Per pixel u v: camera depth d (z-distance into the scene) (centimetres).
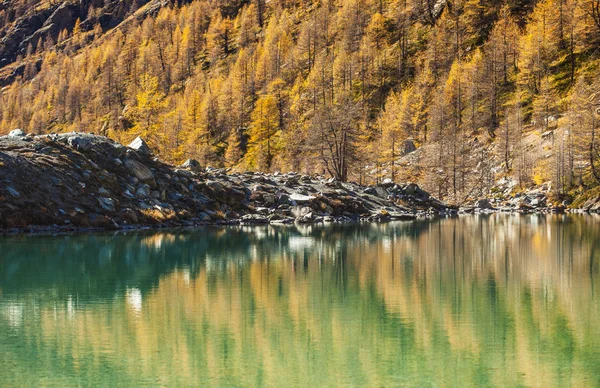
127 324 1930
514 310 2100
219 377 1446
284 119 17112
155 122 16438
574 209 9594
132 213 5516
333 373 1469
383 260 3412
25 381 1426
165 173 6281
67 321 1977
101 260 3416
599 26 14475
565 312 2067
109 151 5972
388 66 18025
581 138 10100
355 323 1928
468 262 3309
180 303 2231
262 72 19400
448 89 15100
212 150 13925
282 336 1784
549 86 13538
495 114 14125
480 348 1658
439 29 17962
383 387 1378
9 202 4916
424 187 11500
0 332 1842
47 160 5422
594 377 1434
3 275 2897
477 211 9438
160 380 1430
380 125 15088
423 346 1678
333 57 19362
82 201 5319
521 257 3519
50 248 3934
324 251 3828
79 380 1432
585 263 3256
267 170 13900
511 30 16075
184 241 4412
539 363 1533
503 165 12162
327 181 7856
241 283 2658
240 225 5991
